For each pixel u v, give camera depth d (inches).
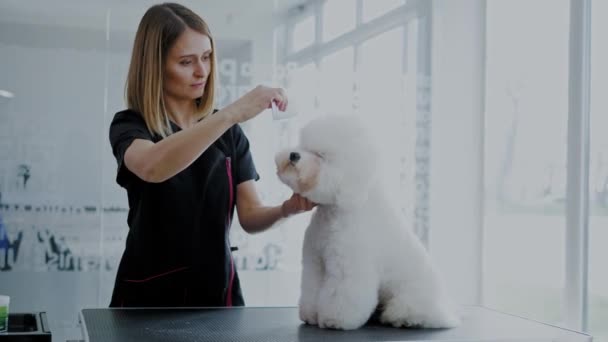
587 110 103.7
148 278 67.6
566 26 108.3
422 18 124.7
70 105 110.7
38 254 110.5
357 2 121.5
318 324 57.7
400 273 57.6
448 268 126.9
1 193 108.8
